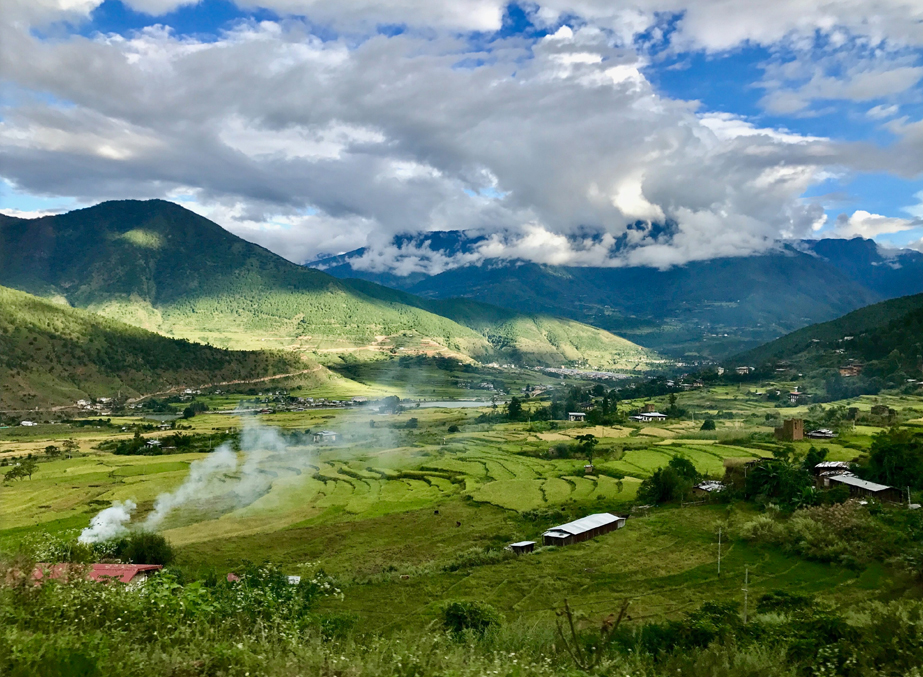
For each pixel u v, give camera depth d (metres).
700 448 124.75
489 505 94.00
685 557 63.06
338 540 80.94
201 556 74.69
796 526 65.88
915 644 20.88
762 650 22.97
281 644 15.20
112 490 110.38
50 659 10.98
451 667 14.35
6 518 92.31
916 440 87.50
